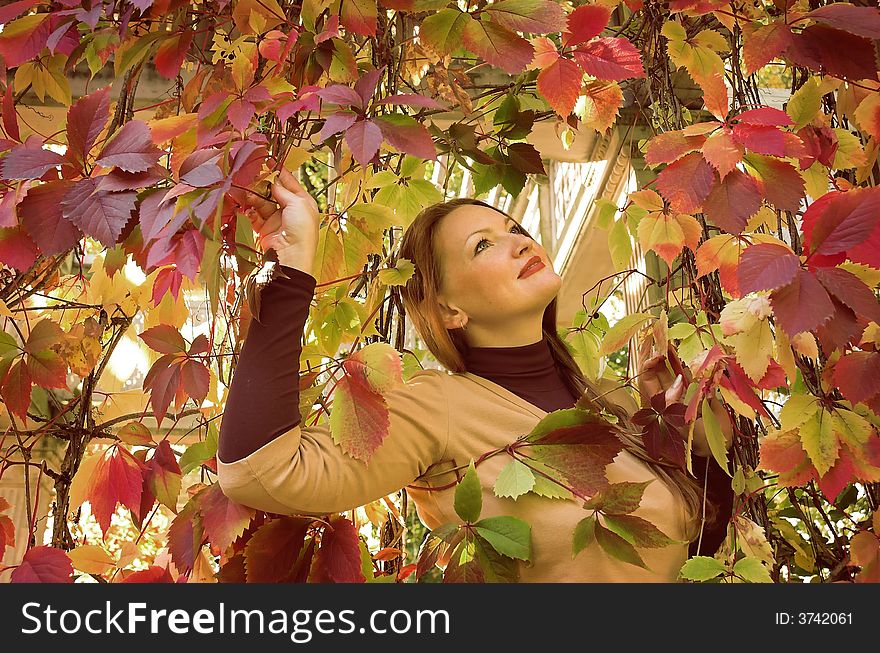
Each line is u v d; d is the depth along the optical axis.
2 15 0.81
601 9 0.81
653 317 1.03
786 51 0.75
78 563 0.98
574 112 1.13
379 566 1.09
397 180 1.11
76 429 1.13
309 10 0.84
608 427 0.83
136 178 0.65
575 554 0.80
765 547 0.87
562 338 1.22
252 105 0.71
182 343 0.94
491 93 1.20
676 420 0.92
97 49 0.97
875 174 0.92
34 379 0.98
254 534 0.83
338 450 0.83
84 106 0.67
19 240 0.69
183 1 0.89
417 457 0.91
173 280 0.94
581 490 0.81
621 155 2.33
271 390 0.78
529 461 0.85
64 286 1.37
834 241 0.66
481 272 1.02
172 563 0.93
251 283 0.78
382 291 1.09
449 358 1.06
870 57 0.74
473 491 0.79
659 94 1.12
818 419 0.77
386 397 0.90
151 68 1.89
